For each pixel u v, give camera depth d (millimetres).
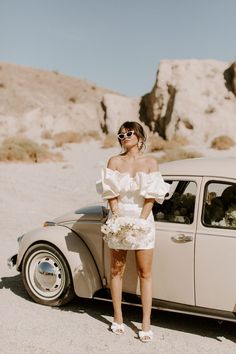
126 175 4973
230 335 5281
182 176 5262
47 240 5883
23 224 10742
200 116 30828
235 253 4840
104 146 29484
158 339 5156
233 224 4926
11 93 81938
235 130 30266
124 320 5652
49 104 81312
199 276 5012
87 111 42469
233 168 5141
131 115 35969
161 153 26234
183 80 32188
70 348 4918
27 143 24938
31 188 15648
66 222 6008
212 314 5031
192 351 4883
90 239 5723
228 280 4887
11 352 4805
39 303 6086
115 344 5023
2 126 42125
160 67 33469
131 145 5055
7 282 6969
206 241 4965
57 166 21797
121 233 4812
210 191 5188
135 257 5164
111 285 5262
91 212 5906
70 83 95562
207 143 29531
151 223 4984
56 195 14500
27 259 6090
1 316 5703
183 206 5230
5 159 23266
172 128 31203
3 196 14250
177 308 5195
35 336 5188
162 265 5180
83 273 5672
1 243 9047
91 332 5312
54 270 5941
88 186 16000
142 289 5102
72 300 6258
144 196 4871
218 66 33531
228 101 31703
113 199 4977
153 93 33438
